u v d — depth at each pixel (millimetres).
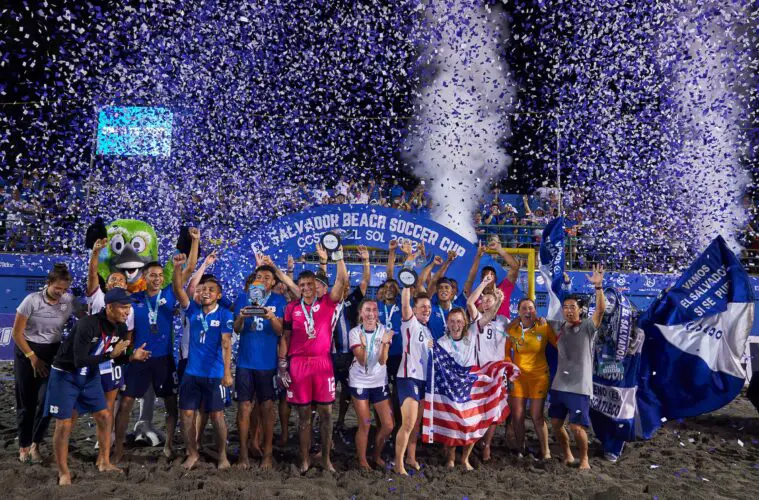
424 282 7742
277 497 5004
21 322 5820
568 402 6434
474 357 6363
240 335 6223
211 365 5969
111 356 5363
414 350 6160
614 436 6836
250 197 14477
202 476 5633
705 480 6004
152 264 6332
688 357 7684
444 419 6219
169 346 6340
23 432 5996
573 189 15555
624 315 6703
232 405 9492
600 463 6660
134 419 8094
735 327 7598
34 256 14852
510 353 6945
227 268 9023
